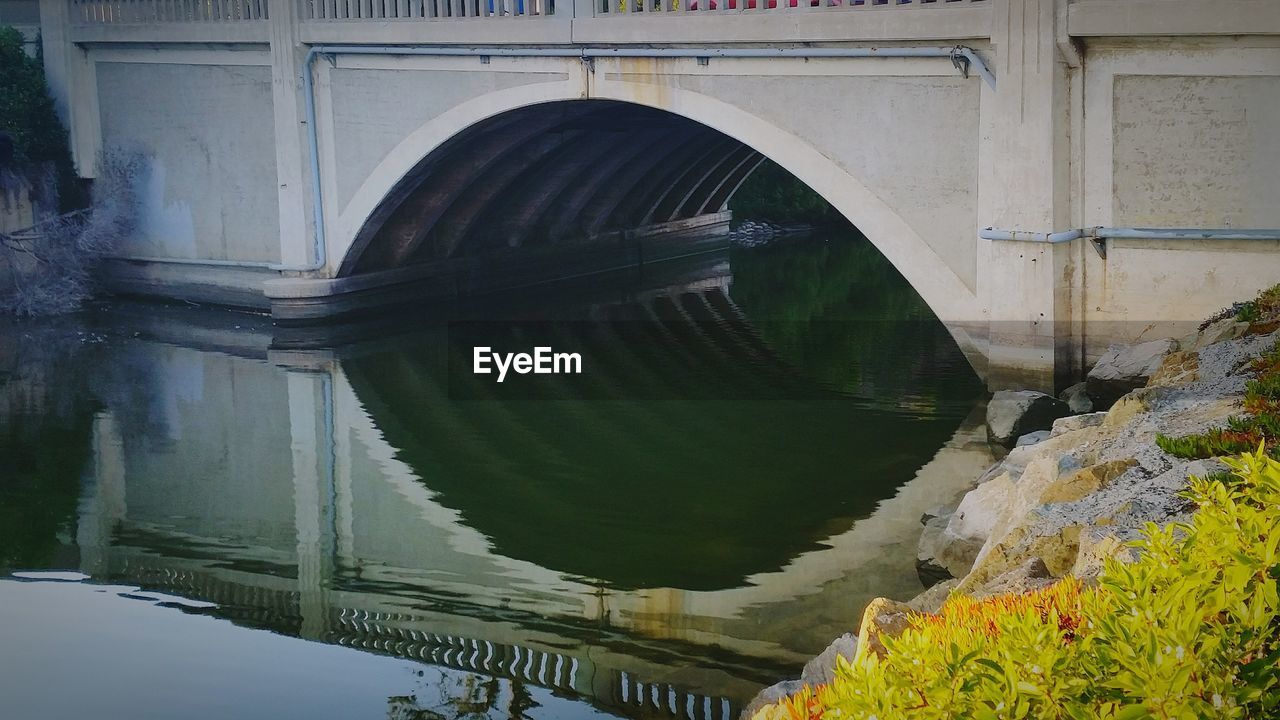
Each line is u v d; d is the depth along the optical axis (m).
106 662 13.05
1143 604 4.63
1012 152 18.61
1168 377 15.38
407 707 11.78
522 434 21.58
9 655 13.24
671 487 18.11
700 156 37.06
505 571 15.35
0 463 20.62
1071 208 18.67
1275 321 15.30
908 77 19.72
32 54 34.69
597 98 23.73
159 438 21.94
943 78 19.38
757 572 14.61
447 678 12.36
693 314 32.09
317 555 16.31
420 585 15.05
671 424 21.56
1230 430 10.83
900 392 22.36
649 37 22.28
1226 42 17.19
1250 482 5.66
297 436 21.98
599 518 17.02
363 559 16.09
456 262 33.12
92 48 32.69
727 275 38.88
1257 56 17.05
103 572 15.84
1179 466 10.21
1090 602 4.97
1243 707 4.21
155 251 32.91
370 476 19.67
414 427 22.36
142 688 12.38
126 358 27.86
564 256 37.03
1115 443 12.16
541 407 23.27
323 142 28.84
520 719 11.38
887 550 14.78
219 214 31.53
